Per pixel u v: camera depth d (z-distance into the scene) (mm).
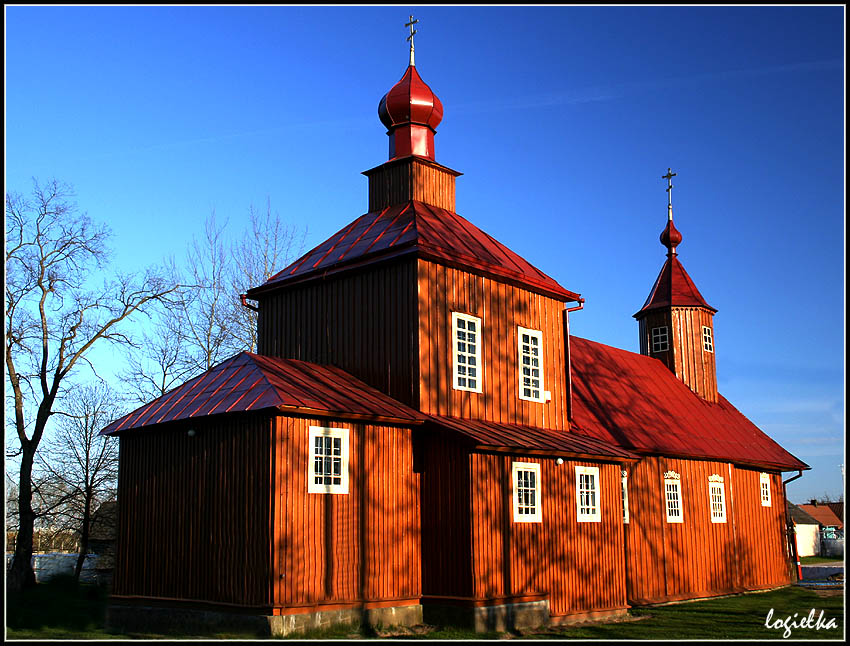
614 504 24859
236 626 17781
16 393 34188
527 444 21750
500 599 20203
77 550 53469
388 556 19844
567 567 22562
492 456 20953
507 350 24625
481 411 23359
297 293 25062
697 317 38719
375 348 22734
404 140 27609
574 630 21000
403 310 22297
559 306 27000
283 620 17406
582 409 28625
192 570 18891
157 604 19422
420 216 25047
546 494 22375
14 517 38875
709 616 24406
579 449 23609
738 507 33625
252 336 40812
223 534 18469
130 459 20938
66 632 19156
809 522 79062
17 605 24312
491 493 20719
